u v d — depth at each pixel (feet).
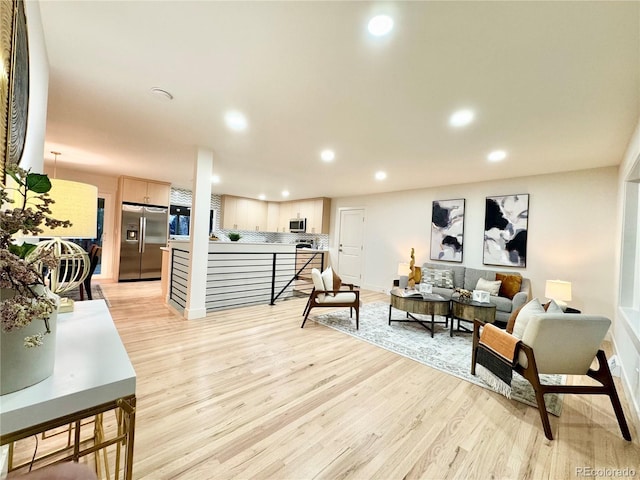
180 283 13.60
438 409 6.32
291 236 28.40
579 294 12.51
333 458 4.79
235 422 5.59
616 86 6.27
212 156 12.61
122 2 4.63
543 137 9.21
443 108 7.70
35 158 5.63
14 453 4.58
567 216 12.96
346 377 7.66
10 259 2.05
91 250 12.98
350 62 5.96
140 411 5.80
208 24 5.05
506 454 5.03
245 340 9.98
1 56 3.02
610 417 6.26
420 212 18.65
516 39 5.06
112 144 12.12
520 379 8.01
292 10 4.64
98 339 3.32
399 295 12.01
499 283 13.52
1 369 2.08
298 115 8.57
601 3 4.22
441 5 4.40
